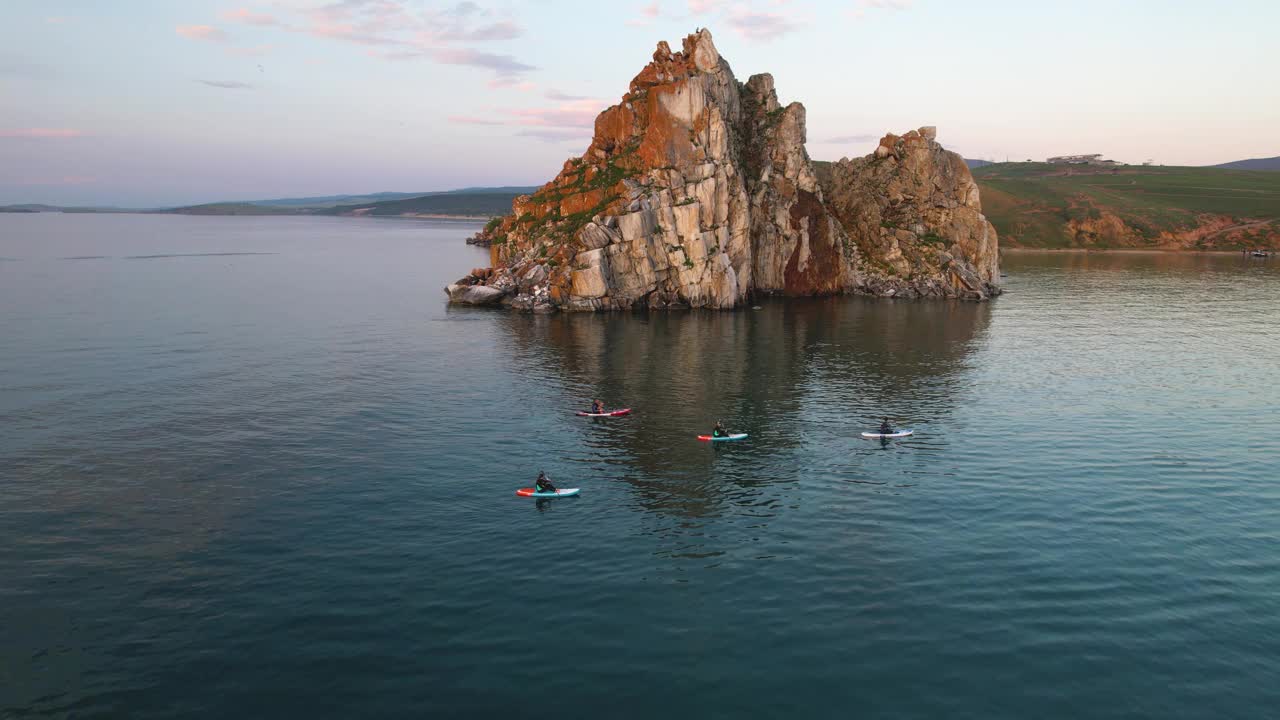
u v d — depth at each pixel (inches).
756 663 1027.9
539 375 2847.0
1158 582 1264.8
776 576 1279.5
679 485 1726.1
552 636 1095.0
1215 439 2073.1
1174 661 1039.0
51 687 973.8
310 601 1194.6
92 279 6033.5
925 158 5831.7
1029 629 1117.7
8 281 5753.0
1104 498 1642.5
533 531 1466.5
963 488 1704.0
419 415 2284.7
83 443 1967.3
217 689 973.8
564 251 4842.5
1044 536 1445.6
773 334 3814.0
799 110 5502.0
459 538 1433.3
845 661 1034.1
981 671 1013.2
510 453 1947.6
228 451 1926.7
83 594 1211.2
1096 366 3048.7
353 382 2694.4
